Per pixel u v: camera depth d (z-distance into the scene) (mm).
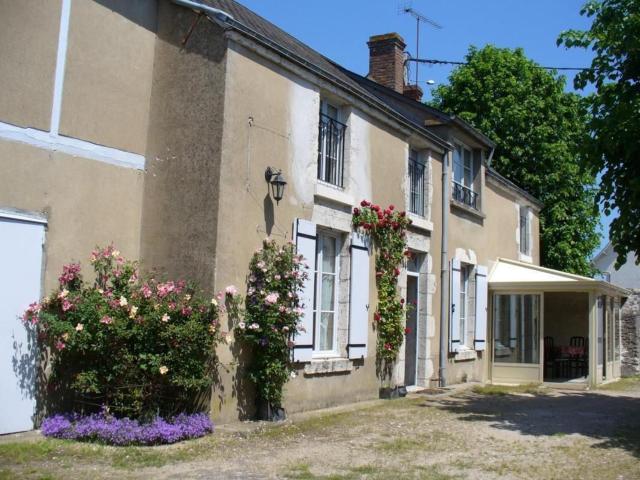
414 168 12195
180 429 6625
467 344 14273
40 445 6129
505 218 16781
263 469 5746
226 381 7418
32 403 6805
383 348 10414
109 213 7633
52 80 7105
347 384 9625
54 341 6980
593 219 21531
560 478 5805
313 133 9008
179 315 6836
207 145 7605
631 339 17859
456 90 21453
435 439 7371
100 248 7527
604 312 15523
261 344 7586
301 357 8375
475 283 14352
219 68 7656
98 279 7441
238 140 7719
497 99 20750
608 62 8500
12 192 6723
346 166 9812
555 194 20766
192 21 7945
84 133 7410
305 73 8805
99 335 6535
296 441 6945
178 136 7852
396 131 11242
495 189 16141
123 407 6672
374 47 15508
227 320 7449
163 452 6160
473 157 14914
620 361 17438
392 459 6348
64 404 7082
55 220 7098
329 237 9703
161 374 6707
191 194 7641
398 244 10742
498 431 7977
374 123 10562
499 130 20625
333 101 9781
